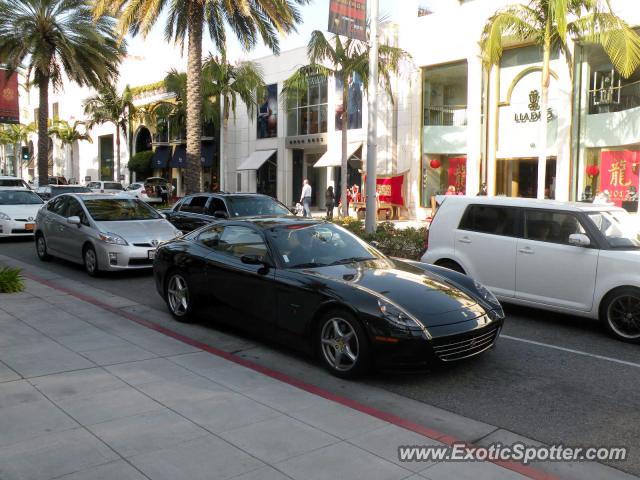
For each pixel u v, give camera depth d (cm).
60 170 6259
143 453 365
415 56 2489
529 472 360
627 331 682
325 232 691
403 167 2600
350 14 1387
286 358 613
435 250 871
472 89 2269
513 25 1664
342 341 546
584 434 435
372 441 392
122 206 1203
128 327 694
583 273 714
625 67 1501
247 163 3506
